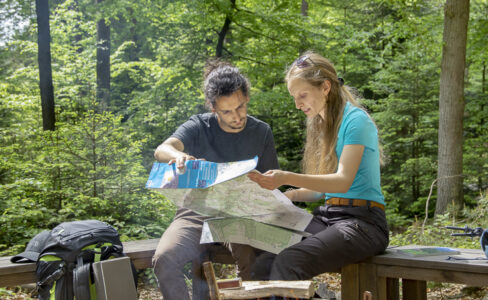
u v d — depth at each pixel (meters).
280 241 2.25
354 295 2.37
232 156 2.69
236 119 2.55
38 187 5.39
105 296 1.95
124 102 12.91
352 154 2.22
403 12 11.09
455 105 9.30
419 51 11.35
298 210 2.20
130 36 15.33
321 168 2.45
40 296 2.08
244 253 2.41
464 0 9.20
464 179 10.20
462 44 9.26
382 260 2.31
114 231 2.26
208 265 1.77
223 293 1.77
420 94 11.45
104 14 10.81
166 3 10.82
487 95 12.31
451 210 7.92
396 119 11.41
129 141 6.50
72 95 9.30
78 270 2.00
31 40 10.38
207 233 2.21
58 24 11.89
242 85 2.50
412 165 10.97
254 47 11.81
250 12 11.12
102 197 5.67
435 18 11.37
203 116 2.74
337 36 11.73
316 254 2.18
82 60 10.77
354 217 2.31
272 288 1.77
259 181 2.02
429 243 5.55
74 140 5.88
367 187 2.32
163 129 10.74
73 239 2.10
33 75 9.84
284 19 11.17
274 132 13.62
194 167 2.12
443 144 9.41
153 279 5.06
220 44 11.62
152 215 5.87
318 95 2.40
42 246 2.29
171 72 11.13
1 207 5.22
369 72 13.31
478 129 12.34
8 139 7.23
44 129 7.46
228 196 2.14
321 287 3.48
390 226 9.83
